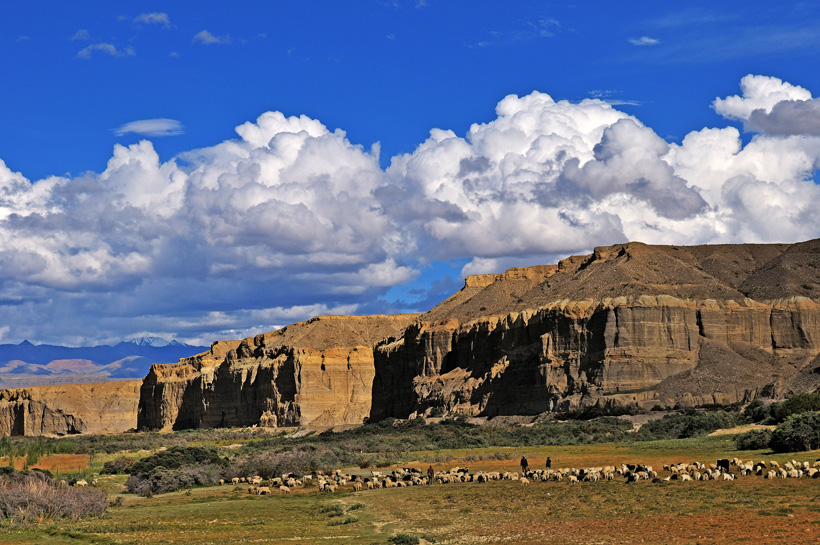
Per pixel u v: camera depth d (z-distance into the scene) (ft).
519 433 440.86
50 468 346.54
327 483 258.37
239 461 321.73
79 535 178.29
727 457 274.36
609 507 187.21
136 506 234.38
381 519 194.49
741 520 161.38
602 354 530.27
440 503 211.20
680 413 448.24
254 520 198.80
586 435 409.49
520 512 190.39
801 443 269.23
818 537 141.69
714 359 528.63
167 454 326.44
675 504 184.14
